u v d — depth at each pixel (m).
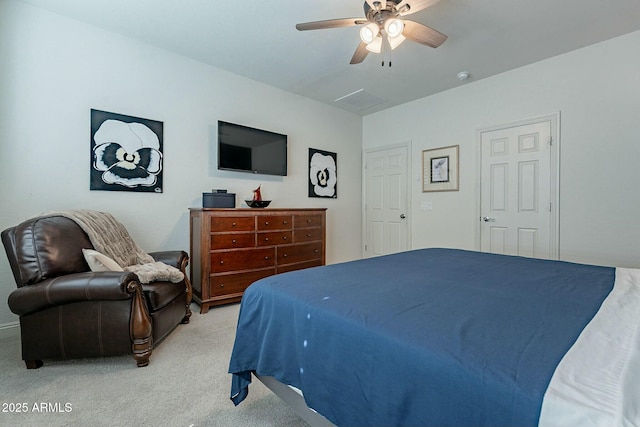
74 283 1.72
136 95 2.83
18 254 1.77
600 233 2.84
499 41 2.78
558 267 1.73
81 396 1.55
